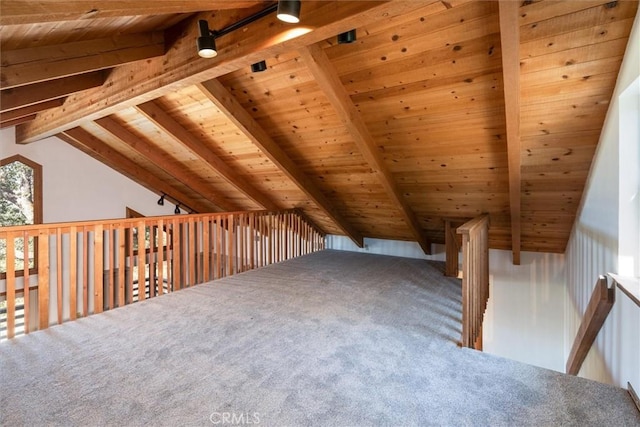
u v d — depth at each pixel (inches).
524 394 76.2
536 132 111.2
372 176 169.6
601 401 73.4
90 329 111.3
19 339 103.4
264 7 84.2
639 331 72.3
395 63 103.5
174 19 100.0
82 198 226.7
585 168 120.3
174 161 220.4
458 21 86.7
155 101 155.6
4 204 198.1
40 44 90.9
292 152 169.6
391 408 71.2
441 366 88.6
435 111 117.0
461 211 175.9
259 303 138.5
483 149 128.2
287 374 84.1
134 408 70.5
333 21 73.9
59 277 118.1
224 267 213.0
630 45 77.1
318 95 126.8
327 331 110.7
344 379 82.0
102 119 181.6
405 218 188.9
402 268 201.9
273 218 229.5
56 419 66.9
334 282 171.2
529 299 193.2
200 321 118.4
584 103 96.7
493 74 97.6
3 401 72.3
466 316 100.5
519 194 135.5
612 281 89.0
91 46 95.3
